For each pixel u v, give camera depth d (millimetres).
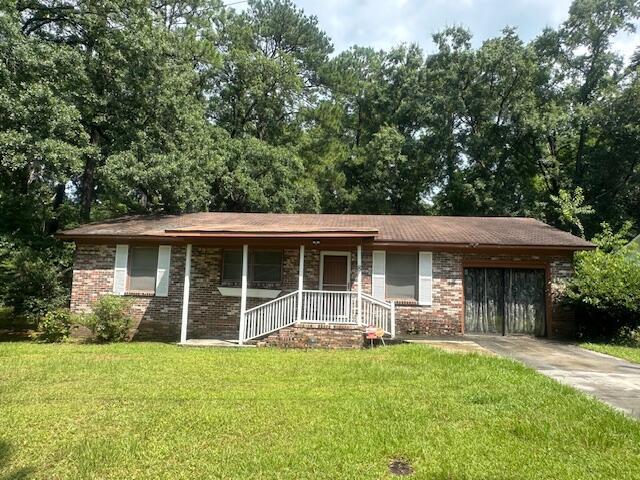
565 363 9367
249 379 7820
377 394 6832
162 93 19156
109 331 13289
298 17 34875
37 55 15266
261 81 30547
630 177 27000
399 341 12148
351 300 12156
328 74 35875
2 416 5848
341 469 4441
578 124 28016
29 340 14133
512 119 29328
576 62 30172
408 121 34531
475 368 8484
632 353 10664
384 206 32188
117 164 17391
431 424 5562
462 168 31812
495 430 5359
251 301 14211
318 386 7340
